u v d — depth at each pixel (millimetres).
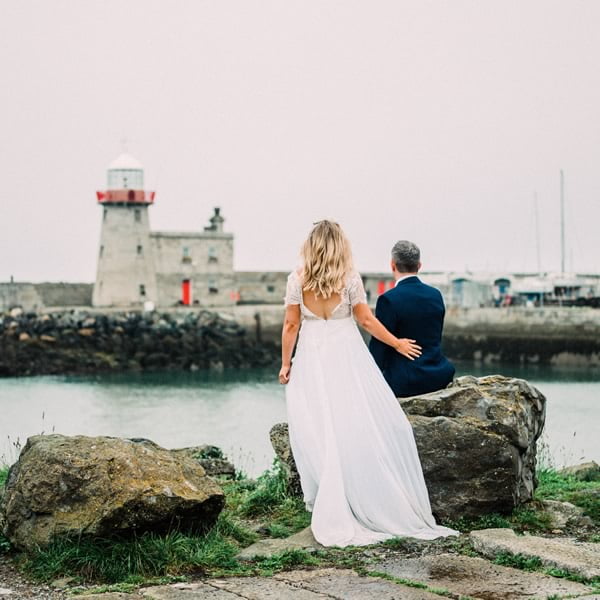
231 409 38000
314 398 7559
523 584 6094
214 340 66625
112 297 76188
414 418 7848
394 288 8398
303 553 6754
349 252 7672
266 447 25516
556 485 9328
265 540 7352
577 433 27016
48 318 64562
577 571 6316
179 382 51938
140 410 37969
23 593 6121
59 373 58438
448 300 77125
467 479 7715
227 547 6941
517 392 8156
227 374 58250
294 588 6059
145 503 6703
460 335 64500
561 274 85938
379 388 7590
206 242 78750
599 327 59094
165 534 6895
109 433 31234
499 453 7719
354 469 7336
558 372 55000
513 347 62062
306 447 7512
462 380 8383
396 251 8477
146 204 76625
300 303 7664
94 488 6715
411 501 7477
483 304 77125
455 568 6477
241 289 81625
